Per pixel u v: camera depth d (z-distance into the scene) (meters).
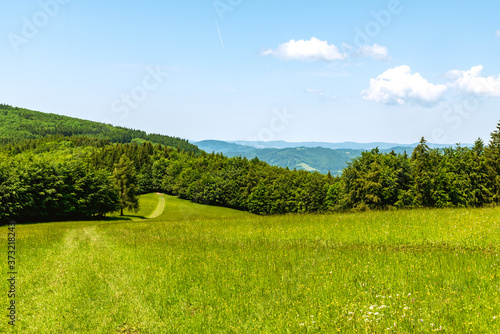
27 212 59.72
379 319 6.51
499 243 11.80
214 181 110.44
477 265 9.16
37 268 13.03
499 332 5.56
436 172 53.38
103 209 74.06
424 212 21.09
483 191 53.12
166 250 14.85
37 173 62.38
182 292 9.16
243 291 8.90
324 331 6.28
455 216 18.03
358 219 19.86
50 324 7.71
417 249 12.06
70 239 21.81
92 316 8.03
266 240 16.06
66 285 10.42
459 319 6.17
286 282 9.19
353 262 10.59
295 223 20.59
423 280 8.37
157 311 8.09
